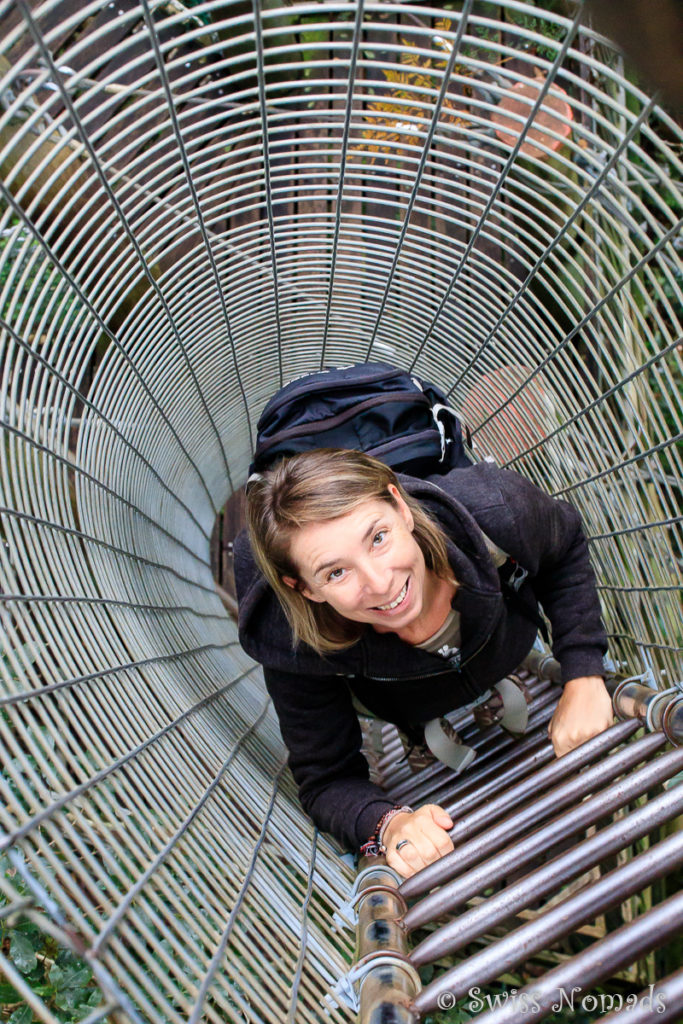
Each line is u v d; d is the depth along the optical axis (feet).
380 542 2.86
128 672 3.32
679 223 2.95
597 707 3.76
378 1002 2.13
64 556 3.29
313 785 3.86
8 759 2.09
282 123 6.93
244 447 6.29
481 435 5.34
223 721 4.19
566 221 3.49
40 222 3.06
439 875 2.96
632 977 5.05
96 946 1.70
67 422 3.61
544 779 3.38
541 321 4.33
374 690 3.94
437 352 5.25
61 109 5.90
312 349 5.49
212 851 2.90
